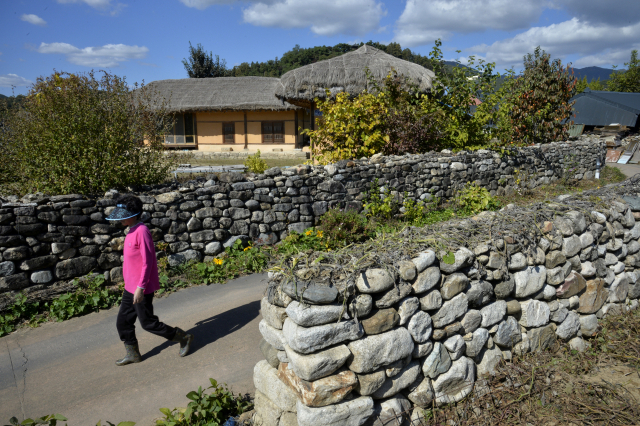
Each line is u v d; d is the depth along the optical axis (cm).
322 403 221
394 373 247
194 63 3622
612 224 414
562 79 1324
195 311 477
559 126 1365
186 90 2388
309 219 704
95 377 350
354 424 230
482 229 324
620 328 391
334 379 224
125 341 365
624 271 440
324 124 946
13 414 303
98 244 523
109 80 622
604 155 1530
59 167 539
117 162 582
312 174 706
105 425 289
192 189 597
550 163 1207
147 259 349
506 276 311
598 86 4153
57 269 492
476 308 302
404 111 948
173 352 389
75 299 478
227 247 632
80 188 554
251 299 509
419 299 263
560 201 410
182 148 2366
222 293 529
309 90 1229
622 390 300
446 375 277
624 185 507
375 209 764
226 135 2356
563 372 322
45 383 342
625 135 2431
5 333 429
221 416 289
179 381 342
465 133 1038
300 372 218
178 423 273
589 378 318
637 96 2820
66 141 553
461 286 280
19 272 467
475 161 972
